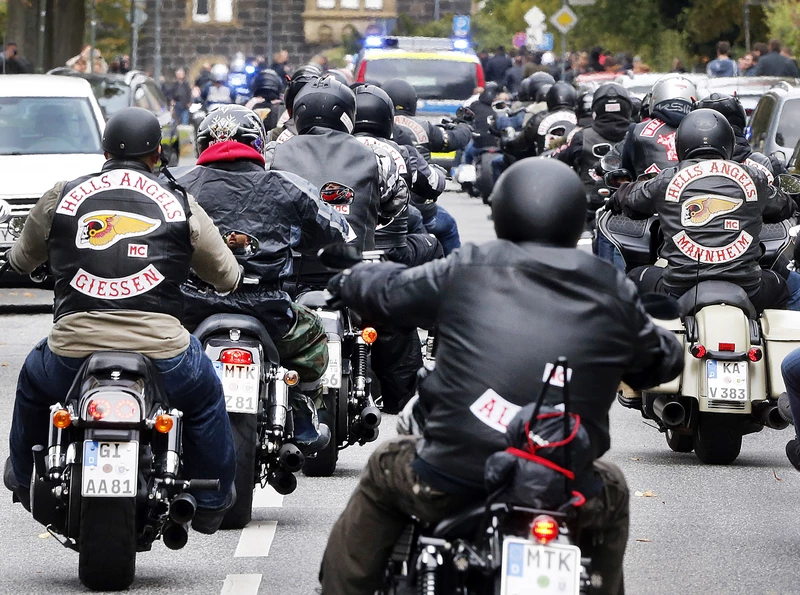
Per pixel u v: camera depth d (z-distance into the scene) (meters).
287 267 25.25
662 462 33.22
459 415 14.95
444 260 15.52
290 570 23.42
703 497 29.42
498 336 14.95
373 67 122.25
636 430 37.94
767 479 31.23
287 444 25.05
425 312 15.39
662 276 32.06
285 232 25.09
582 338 14.97
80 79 66.00
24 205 56.34
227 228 24.83
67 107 63.31
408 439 15.72
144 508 20.94
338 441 30.64
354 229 30.47
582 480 14.74
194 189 24.94
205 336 24.25
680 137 31.97
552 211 15.29
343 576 16.03
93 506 20.23
